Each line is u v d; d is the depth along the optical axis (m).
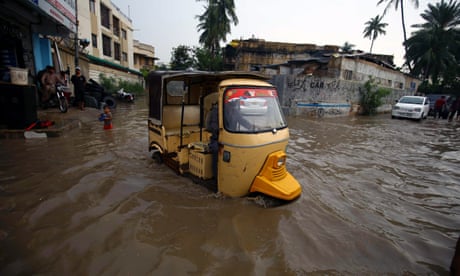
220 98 3.52
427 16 31.56
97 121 9.69
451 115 17.05
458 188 4.79
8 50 8.77
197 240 2.79
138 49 41.66
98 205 3.40
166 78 4.64
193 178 4.24
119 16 28.09
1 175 4.16
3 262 2.31
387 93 18.77
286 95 14.69
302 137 8.85
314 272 2.43
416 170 5.77
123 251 2.54
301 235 2.99
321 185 4.61
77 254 2.46
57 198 3.49
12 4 7.39
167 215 3.26
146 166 5.02
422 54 31.77
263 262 2.51
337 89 16.28
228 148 3.45
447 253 2.85
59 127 7.11
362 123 13.53
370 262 2.62
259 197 3.75
